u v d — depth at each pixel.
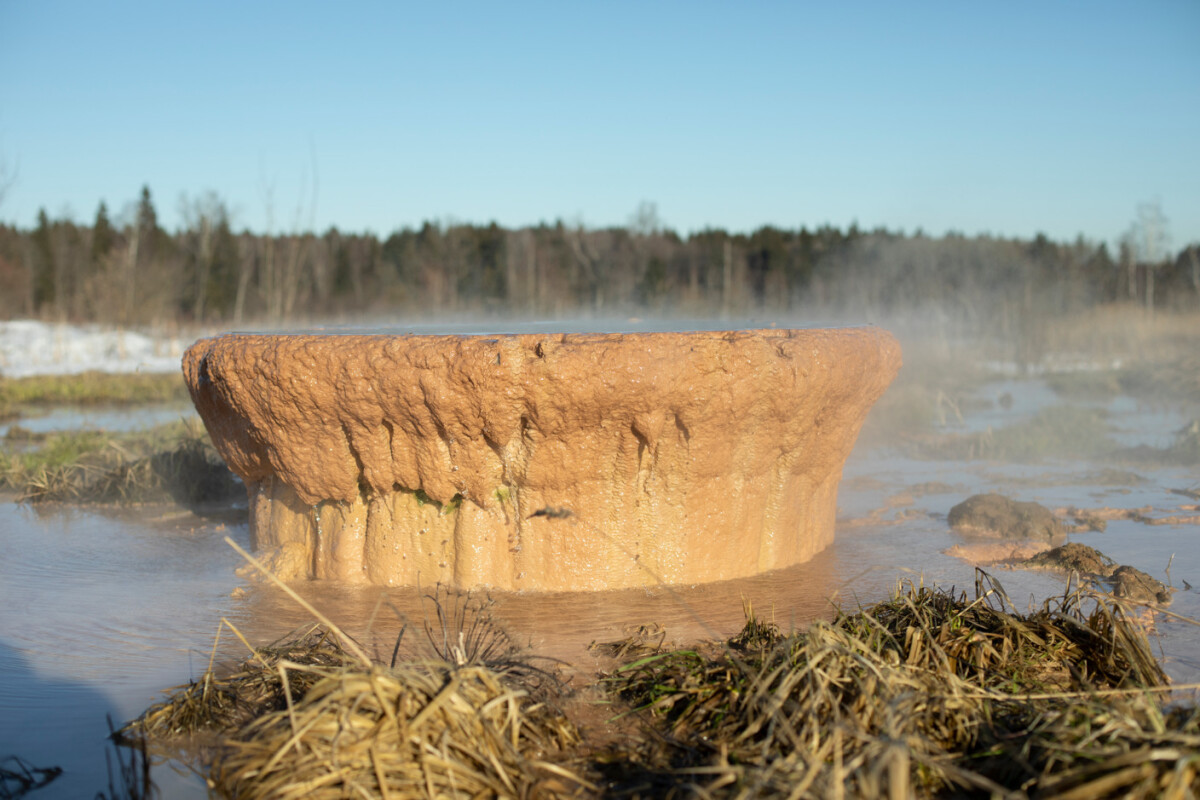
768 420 5.56
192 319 42.22
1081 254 47.06
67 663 4.61
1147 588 5.56
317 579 5.93
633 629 4.94
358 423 5.32
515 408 5.11
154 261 42.03
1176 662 4.43
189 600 5.57
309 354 5.18
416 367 5.05
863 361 5.95
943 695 3.56
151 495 8.80
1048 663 4.25
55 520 8.12
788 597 5.48
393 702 3.37
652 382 5.06
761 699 3.63
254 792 3.11
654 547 5.62
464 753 3.24
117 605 5.51
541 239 50.12
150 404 18.86
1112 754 3.03
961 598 4.93
